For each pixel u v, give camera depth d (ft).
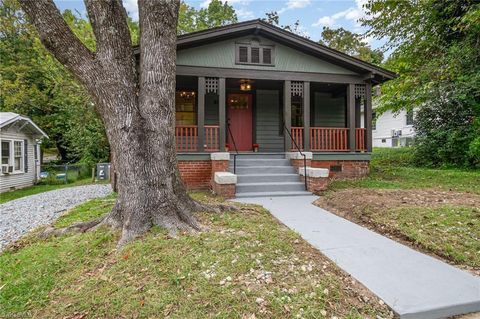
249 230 11.68
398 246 10.93
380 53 49.96
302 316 6.50
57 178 45.98
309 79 27.81
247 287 7.47
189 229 11.34
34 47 49.29
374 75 28.35
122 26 12.08
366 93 29.04
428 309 6.87
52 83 50.72
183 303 6.91
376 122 70.90
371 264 9.30
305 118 27.66
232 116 32.99
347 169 27.99
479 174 27.61
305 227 13.23
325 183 21.84
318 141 28.50
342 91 32.78
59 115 54.24
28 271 8.91
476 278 8.41
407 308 6.88
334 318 6.51
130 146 11.55
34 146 45.52
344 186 23.76
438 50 38.58
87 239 10.93
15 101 50.83
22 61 54.19
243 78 26.48
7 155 37.99
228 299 6.98
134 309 6.77
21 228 16.29
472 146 29.78
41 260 9.54
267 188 21.97
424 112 37.55
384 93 42.14
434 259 9.78
